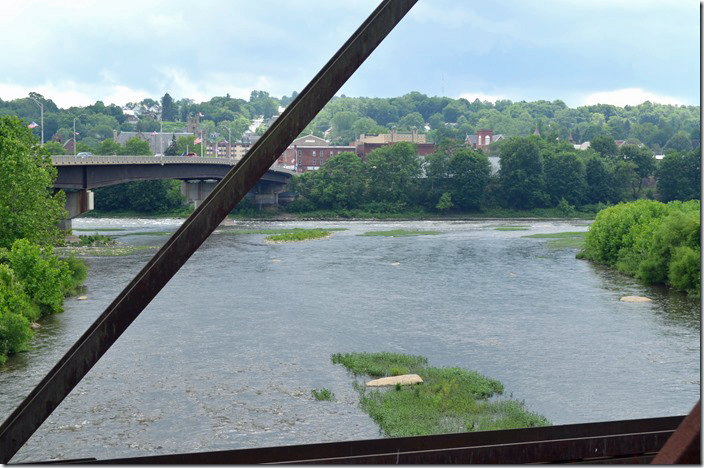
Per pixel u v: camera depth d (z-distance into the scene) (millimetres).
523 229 111812
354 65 5660
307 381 28812
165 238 94438
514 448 6305
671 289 52438
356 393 27172
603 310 44125
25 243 40219
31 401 5348
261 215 144625
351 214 147000
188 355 32906
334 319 41281
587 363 31547
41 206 45625
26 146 45719
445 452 6180
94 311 42031
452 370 29766
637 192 148750
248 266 66812
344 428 23312
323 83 5621
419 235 101562
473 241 91562
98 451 21312
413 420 23516
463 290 52094
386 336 36906
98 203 147125
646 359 32250
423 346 34719
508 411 24516
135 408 25312
